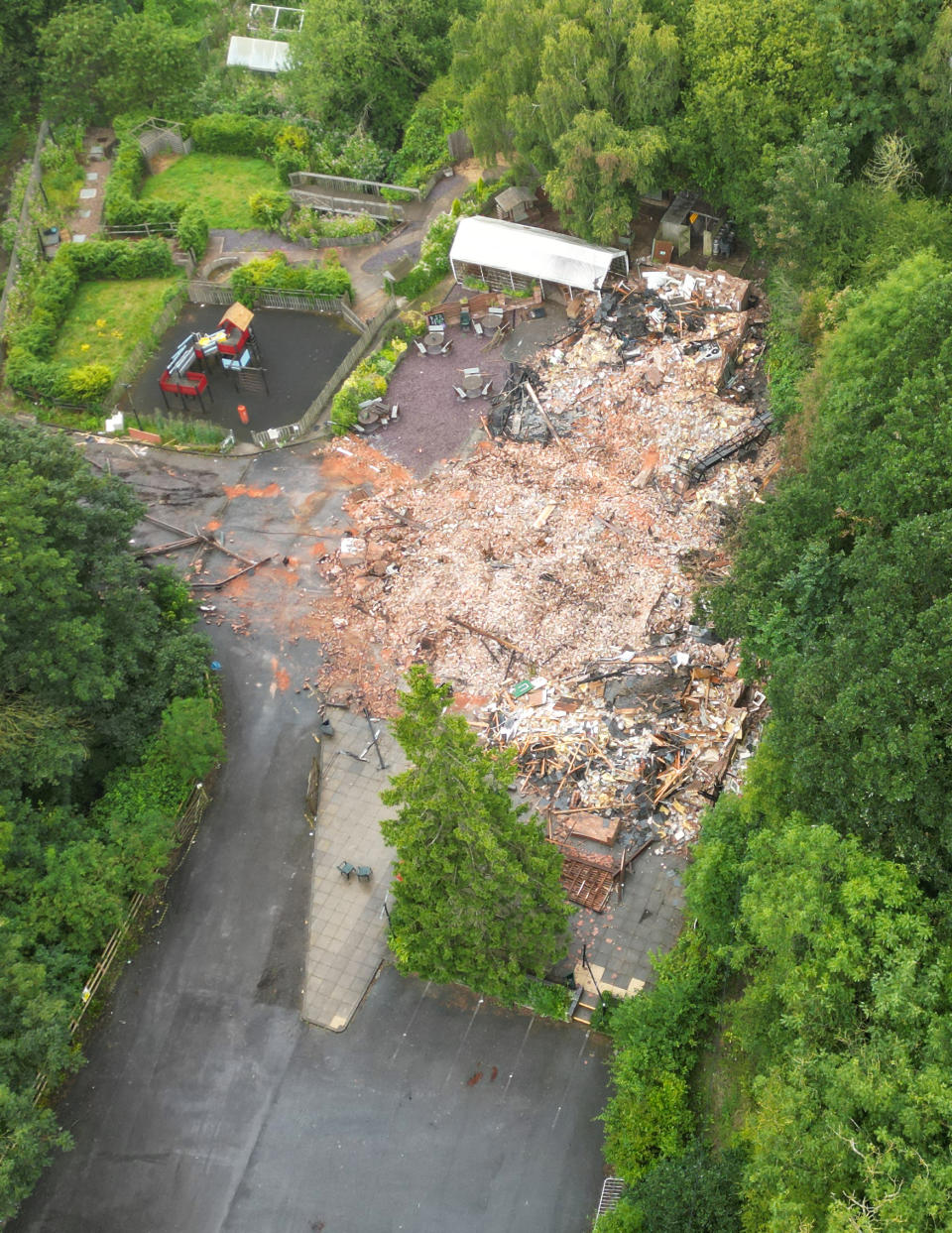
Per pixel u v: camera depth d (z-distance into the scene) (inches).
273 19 4370.1
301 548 2463.1
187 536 2512.3
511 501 2427.4
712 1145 1494.8
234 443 2751.0
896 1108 1131.9
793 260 2536.9
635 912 1782.7
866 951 1278.3
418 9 3582.7
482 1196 1534.2
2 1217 1403.8
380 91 3720.5
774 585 1775.3
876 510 1594.5
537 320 2942.9
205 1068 1707.7
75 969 1715.1
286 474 2647.6
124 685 1964.8
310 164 3609.7
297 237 3368.6
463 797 1395.2
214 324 3166.8
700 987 1605.6
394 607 2287.2
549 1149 1567.4
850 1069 1157.7
